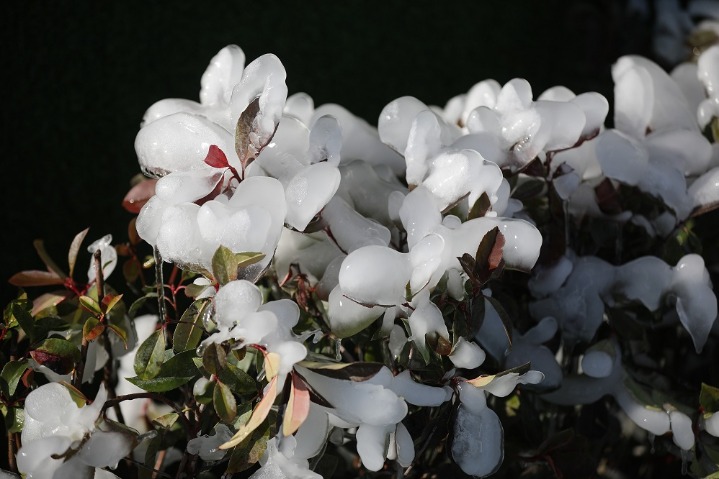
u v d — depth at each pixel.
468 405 1.32
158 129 1.33
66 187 3.39
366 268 1.27
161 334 1.32
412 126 1.37
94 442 1.27
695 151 1.51
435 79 4.11
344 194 1.42
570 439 1.43
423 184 1.35
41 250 1.46
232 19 4.05
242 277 1.26
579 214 1.51
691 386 1.53
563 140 1.40
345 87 3.99
